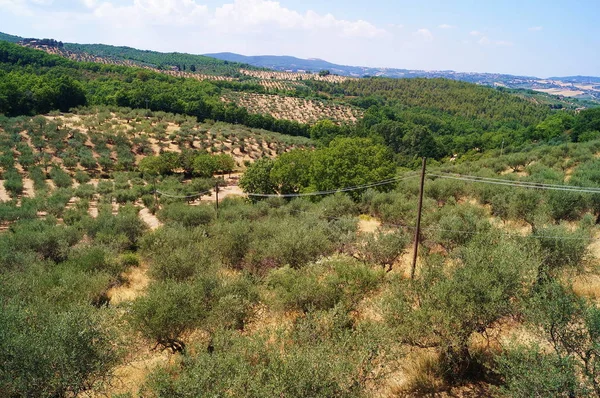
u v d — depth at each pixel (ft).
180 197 172.14
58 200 147.23
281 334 31.60
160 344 42.27
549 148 163.53
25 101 287.28
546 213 62.54
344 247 66.90
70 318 29.09
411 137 348.38
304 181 141.08
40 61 453.17
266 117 407.64
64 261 68.95
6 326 27.43
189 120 338.13
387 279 46.29
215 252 68.49
